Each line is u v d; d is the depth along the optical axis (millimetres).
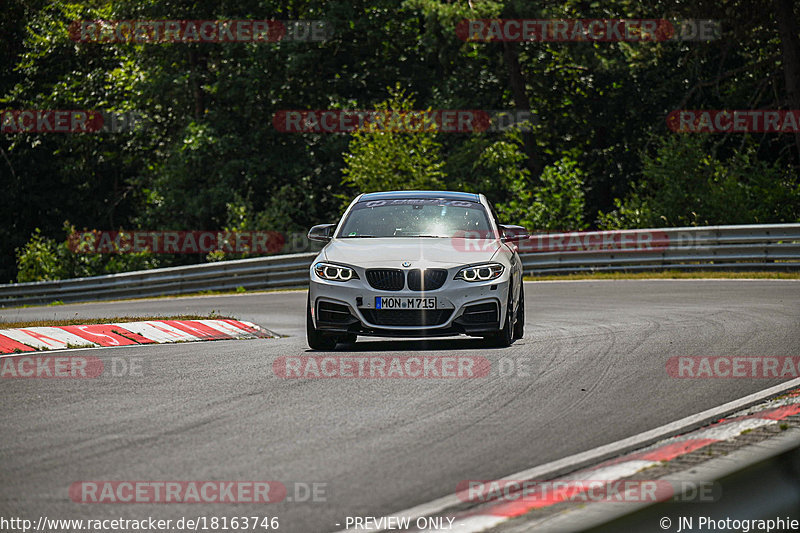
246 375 26641
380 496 14398
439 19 110312
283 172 119500
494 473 15734
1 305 103125
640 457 15406
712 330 35688
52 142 145625
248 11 123125
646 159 99312
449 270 32094
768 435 16453
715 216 92250
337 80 124812
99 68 139250
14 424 19969
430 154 104188
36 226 151375
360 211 36844
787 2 101125
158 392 23891
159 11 125375
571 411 21156
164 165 125562
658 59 113562
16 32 146750
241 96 119750
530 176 118062
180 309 60094
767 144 115500
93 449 17641
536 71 126125
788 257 70750
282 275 85562
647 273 73438
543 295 57531
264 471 15984
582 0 118562
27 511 13789
